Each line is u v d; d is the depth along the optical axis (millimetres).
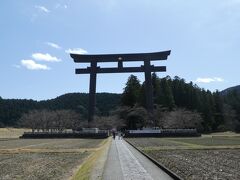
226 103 153125
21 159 35000
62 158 36125
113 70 105000
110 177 20938
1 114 187750
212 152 40531
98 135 96312
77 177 21391
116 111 137625
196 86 158500
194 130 97688
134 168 25766
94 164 28359
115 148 51781
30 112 137375
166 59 105375
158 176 21266
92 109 104500
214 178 19641
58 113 125875
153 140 75812
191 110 134750
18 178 21594
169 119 116188
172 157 34375
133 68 105500
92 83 105000
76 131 103062
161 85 143750
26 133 99625
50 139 88688
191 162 29375
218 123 143625
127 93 144750
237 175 20953
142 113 120188
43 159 34969
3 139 89812
